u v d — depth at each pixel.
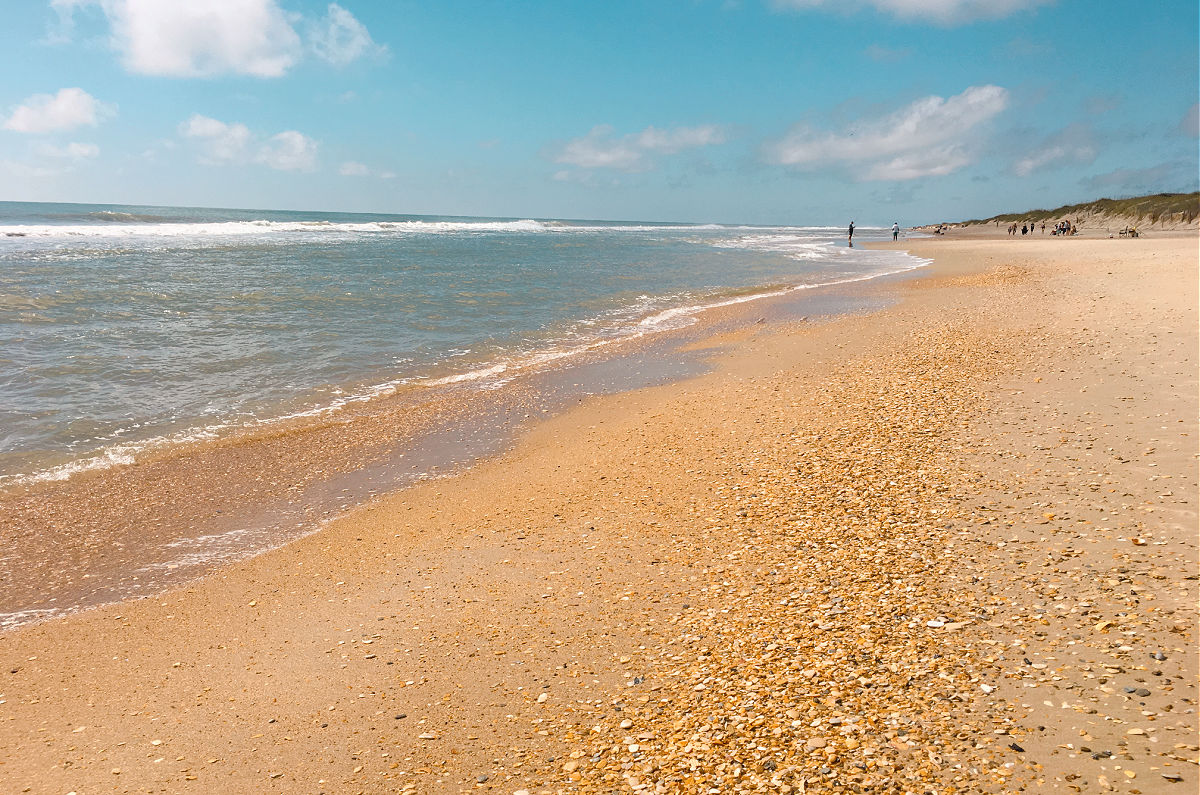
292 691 5.86
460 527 8.94
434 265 39.62
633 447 11.34
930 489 8.25
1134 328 15.43
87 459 11.15
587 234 91.94
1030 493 7.74
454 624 6.67
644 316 24.30
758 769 4.20
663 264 44.41
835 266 42.84
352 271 34.38
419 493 10.20
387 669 6.05
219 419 13.05
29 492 10.03
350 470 11.05
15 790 4.86
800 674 5.15
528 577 7.46
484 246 58.16
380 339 19.72
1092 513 7.04
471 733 5.11
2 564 8.27
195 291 25.53
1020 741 4.09
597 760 4.61
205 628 6.98
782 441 10.73
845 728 4.45
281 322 21.12
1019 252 45.19
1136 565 5.96
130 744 5.33
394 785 4.65
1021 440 9.38
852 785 3.93
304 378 15.80
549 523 8.80
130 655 6.58
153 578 8.01
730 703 4.96
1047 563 6.23
